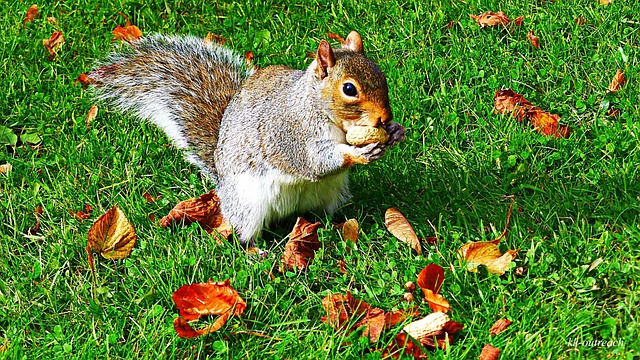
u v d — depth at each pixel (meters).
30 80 1.78
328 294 1.50
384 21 1.87
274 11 1.90
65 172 1.66
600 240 1.52
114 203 1.63
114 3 1.90
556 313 1.46
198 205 1.61
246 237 1.58
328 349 1.44
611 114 1.70
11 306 1.51
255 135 1.57
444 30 1.85
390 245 1.55
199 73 1.68
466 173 1.63
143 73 1.70
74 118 1.73
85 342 1.47
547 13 1.85
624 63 1.75
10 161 1.68
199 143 1.64
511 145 1.66
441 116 1.71
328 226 1.58
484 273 1.51
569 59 1.78
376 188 1.63
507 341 1.44
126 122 1.72
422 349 1.44
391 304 1.49
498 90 1.73
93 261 1.55
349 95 1.50
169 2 1.91
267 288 1.51
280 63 1.81
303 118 1.53
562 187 1.60
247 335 1.47
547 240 1.55
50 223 1.60
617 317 1.46
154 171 1.67
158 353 1.46
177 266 1.53
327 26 1.86
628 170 1.59
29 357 1.46
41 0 1.91
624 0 1.85
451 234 1.56
